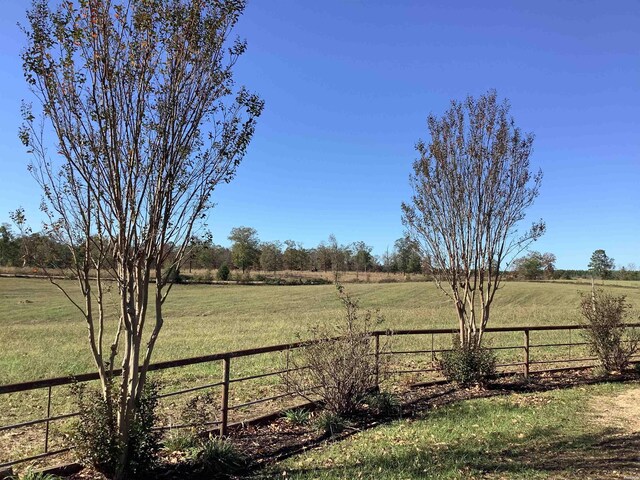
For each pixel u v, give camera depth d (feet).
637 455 17.84
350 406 23.35
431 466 16.81
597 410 24.72
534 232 31.76
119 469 14.40
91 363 41.09
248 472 16.69
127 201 14.42
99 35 13.85
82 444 14.56
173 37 14.67
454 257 31.65
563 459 17.48
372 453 18.30
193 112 15.24
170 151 14.76
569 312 97.50
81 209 14.34
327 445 19.51
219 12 15.55
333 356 23.16
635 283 197.77
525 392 28.94
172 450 17.97
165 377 34.86
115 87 14.11
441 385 30.42
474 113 31.17
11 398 29.43
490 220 31.22
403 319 81.92
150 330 70.13
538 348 49.01
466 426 21.80
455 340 31.40
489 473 16.17
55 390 31.55
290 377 24.57
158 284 15.46
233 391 30.50
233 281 217.97
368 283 211.82
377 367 24.90
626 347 36.09
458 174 31.35
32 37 13.55
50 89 13.70
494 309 107.86
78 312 103.24
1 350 49.47
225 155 16.15
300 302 135.64
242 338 58.44
